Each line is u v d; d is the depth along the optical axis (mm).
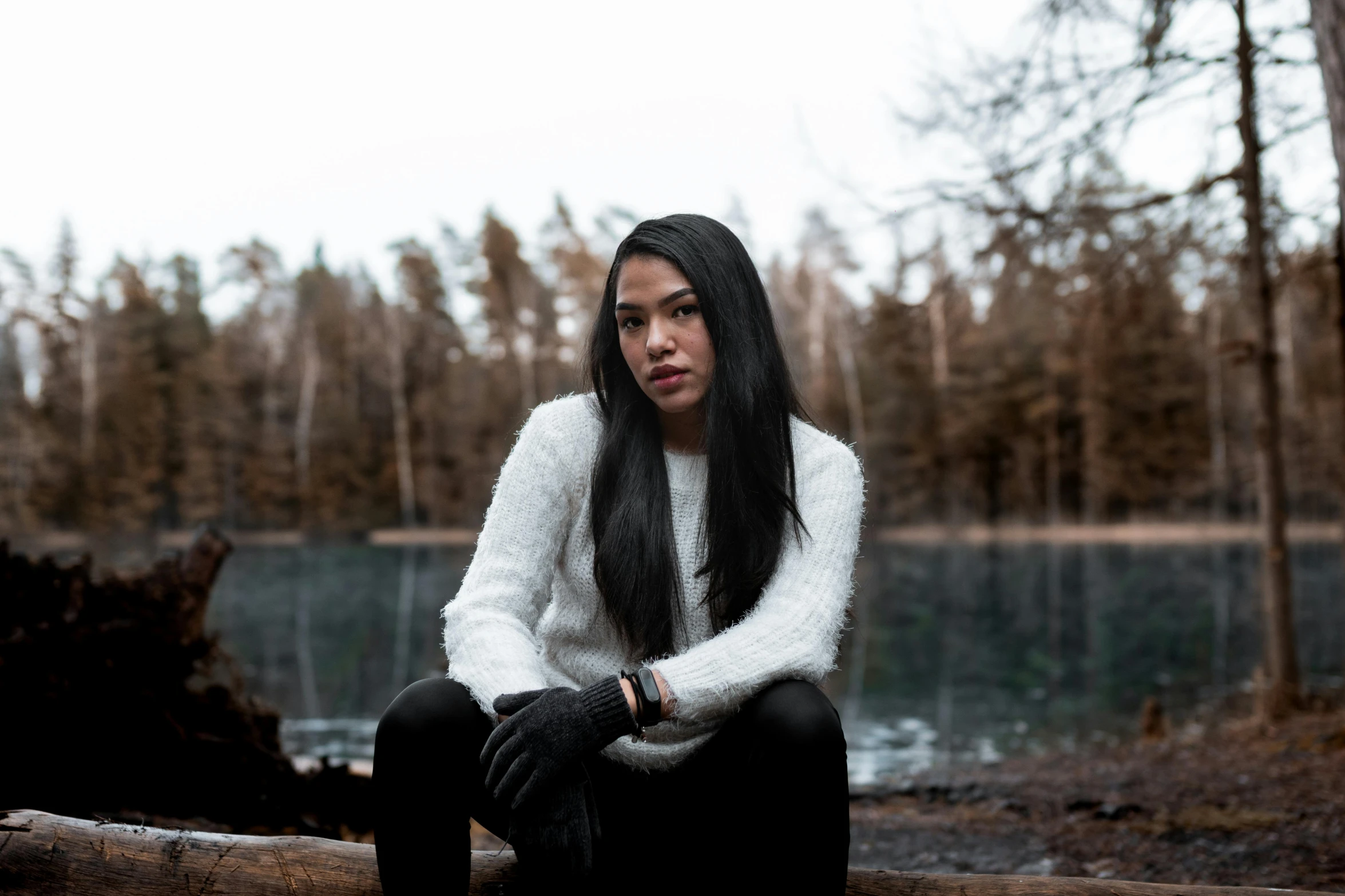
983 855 2824
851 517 1354
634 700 1108
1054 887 1384
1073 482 36125
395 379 41969
